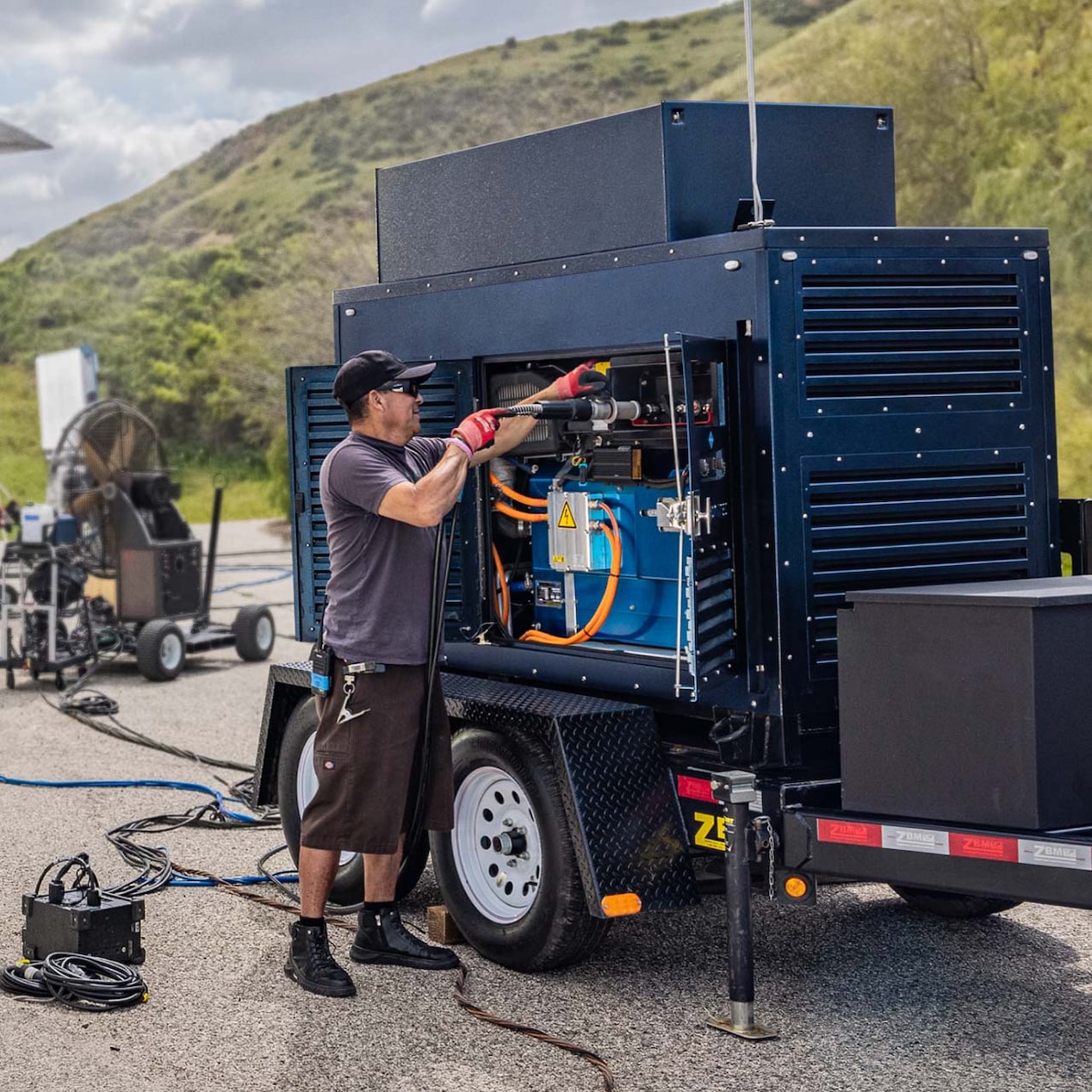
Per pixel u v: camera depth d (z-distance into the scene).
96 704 8.95
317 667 4.28
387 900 4.48
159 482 10.55
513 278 4.75
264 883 5.40
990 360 4.30
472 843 4.51
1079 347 19.58
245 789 6.73
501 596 5.01
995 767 3.43
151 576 10.38
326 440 5.17
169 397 43.06
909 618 3.54
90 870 4.56
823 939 4.68
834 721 4.10
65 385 12.51
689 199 4.29
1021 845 3.38
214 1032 3.95
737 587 4.05
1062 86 22.95
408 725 4.22
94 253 50.81
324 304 39.25
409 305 5.18
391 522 4.20
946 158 24.22
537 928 4.20
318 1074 3.66
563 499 4.70
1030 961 4.45
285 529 26.52
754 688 4.04
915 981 4.27
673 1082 3.57
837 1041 3.81
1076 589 3.60
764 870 3.98
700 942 4.64
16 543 9.82
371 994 4.22
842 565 4.07
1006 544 4.33
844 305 4.07
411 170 5.25
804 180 4.52
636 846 4.08
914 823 3.54
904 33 25.34
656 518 4.42
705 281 4.10
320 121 54.59
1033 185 21.98
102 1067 3.71
